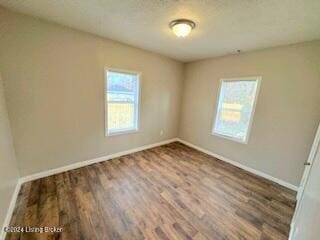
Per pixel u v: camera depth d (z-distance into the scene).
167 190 2.29
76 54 2.48
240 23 1.94
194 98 4.14
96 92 2.81
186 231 1.60
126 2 1.65
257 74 2.86
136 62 3.29
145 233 1.55
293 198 2.25
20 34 1.99
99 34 2.60
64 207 1.84
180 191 2.28
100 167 2.88
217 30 2.17
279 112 2.62
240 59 3.10
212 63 3.63
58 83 2.39
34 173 2.37
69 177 2.49
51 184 2.28
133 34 2.53
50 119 2.40
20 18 1.96
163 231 1.59
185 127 4.47
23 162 2.25
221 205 2.03
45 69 2.24
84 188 2.23
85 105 2.73
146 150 3.88
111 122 3.24
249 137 3.03
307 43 2.29
